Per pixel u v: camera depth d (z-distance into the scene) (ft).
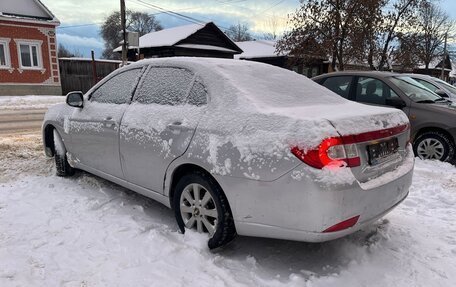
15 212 13.39
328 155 8.94
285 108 10.60
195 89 11.82
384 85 22.95
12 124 37.88
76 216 13.17
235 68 12.21
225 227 10.62
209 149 10.51
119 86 14.62
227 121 10.44
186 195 11.62
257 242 11.84
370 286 9.65
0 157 20.86
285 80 12.67
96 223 12.64
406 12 57.06
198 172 11.08
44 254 10.62
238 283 9.64
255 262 10.65
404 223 13.43
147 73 13.66
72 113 16.31
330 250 11.30
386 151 10.57
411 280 9.95
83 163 16.05
